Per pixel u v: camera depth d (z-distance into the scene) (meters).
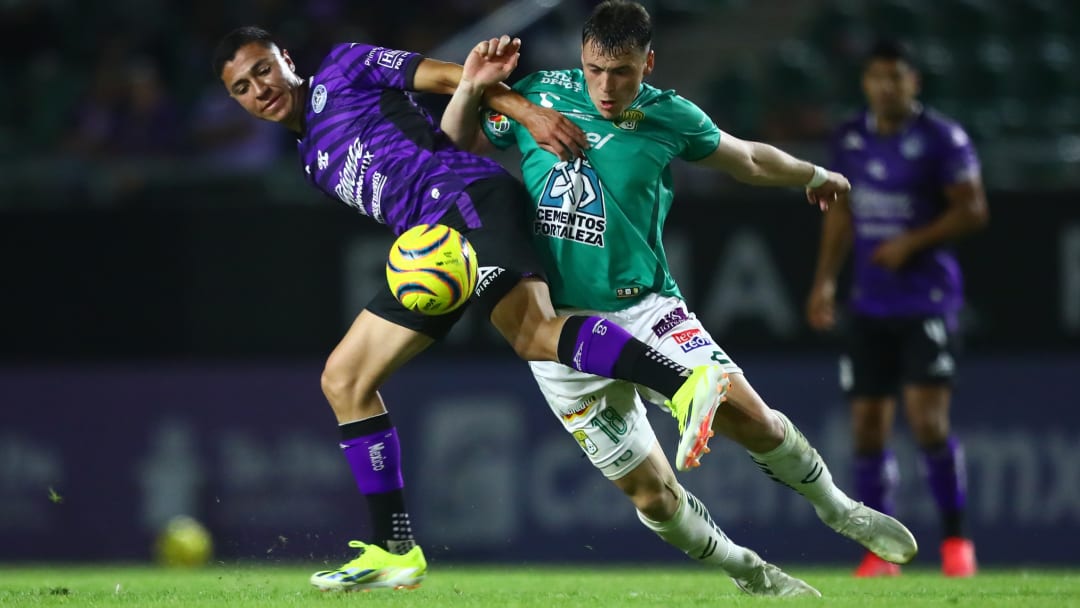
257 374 35.09
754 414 16.03
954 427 33.62
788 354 33.84
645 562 33.22
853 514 16.94
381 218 17.69
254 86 17.97
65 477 35.47
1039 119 43.47
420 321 17.05
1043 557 33.09
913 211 25.69
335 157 17.81
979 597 16.31
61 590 18.47
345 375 17.31
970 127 42.44
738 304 34.03
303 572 25.55
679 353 16.45
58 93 47.12
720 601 15.59
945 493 25.53
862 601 15.52
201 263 35.47
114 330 35.66
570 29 45.34
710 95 45.94
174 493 35.09
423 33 47.69
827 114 42.56
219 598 16.45
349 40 46.81
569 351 15.79
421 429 34.41
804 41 49.03
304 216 35.12
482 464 34.09
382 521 17.67
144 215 35.66
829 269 26.80
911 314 25.44
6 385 35.84
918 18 48.31
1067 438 33.28
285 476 34.69
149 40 48.69
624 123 16.67
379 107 17.73
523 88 17.55
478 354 34.38
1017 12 48.62
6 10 50.25
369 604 15.21
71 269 35.84
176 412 35.28
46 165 37.56
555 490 33.72
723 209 34.16
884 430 26.08
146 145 43.91
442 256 16.14
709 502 33.28
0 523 35.59
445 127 17.73
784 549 33.06
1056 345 33.47
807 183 18.12
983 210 25.59
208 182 37.09
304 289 35.09
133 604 15.71
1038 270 33.50
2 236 36.00
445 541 34.06
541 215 16.95
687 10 51.03
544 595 16.98
